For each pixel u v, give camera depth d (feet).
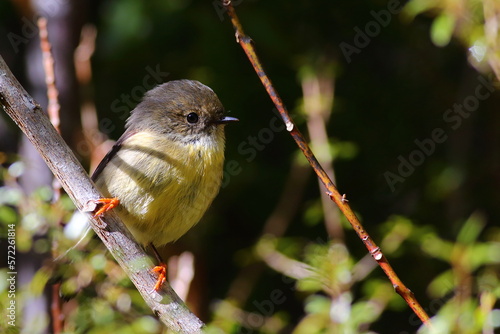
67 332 26.48
